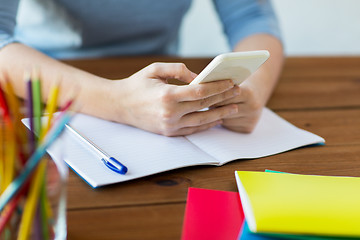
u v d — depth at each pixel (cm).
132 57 110
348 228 47
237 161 66
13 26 93
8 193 36
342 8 239
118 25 119
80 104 74
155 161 62
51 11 114
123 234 47
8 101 38
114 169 58
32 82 37
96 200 53
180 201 54
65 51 123
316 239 46
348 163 68
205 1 226
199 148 69
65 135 67
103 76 94
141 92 69
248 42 105
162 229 48
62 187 41
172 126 69
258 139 74
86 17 115
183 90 65
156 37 126
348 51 250
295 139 75
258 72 88
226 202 54
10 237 38
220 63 58
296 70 114
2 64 79
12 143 37
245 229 48
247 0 117
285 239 46
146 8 119
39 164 37
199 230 48
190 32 232
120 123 74
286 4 236
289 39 244
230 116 74
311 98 96
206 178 60
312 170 65
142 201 53
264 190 53
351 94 100
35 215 38
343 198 52
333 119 86
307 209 49
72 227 47
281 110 89
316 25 243
